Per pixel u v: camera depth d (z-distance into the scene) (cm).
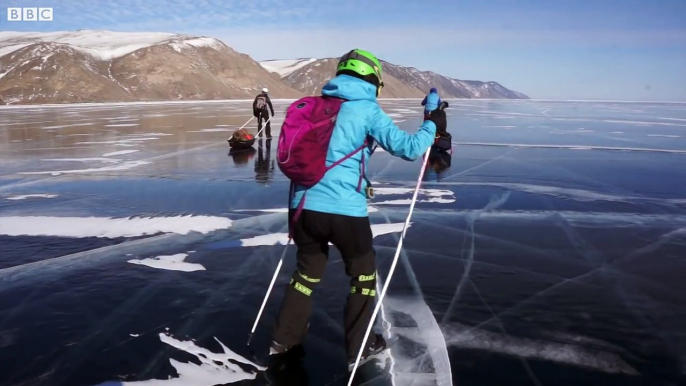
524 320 317
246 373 260
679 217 561
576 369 263
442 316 322
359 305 262
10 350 285
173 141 1453
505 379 254
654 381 254
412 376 256
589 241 477
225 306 338
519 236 491
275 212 587
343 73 257
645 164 944
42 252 452
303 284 266
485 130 1755
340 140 244
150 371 262
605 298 350
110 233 508
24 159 1089
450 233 501
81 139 1546
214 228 522
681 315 325
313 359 273
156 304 342
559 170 871
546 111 3538
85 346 288
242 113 3262
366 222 252
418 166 919
